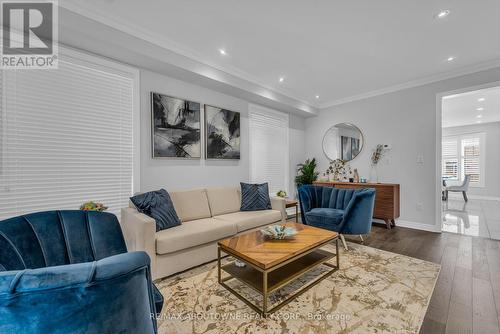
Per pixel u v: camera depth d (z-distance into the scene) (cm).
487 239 321
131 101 274
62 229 124
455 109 546
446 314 160
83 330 63
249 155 418
